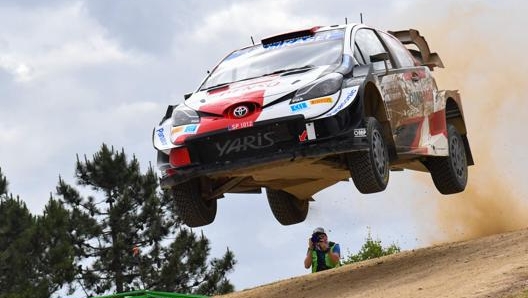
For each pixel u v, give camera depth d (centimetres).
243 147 1539
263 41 1766
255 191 1831
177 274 5628
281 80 1584
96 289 5741
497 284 1287
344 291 1570
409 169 1931
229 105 1555
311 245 2117
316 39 1709
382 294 1431
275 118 1516
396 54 1814
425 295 1336
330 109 1511
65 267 5506
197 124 1562
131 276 5784
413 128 1748
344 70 1583
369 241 2659
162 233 5884
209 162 1562
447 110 1998
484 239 1841
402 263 1759
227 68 1730
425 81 1861
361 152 1536
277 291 1773
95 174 5969
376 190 1560
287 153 1516
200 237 5766
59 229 5756
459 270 1496
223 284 5703
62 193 6022
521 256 1477
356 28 1736
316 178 1747
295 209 2006
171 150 1577
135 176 5997
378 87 1608
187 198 1669
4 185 7050
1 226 6234
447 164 1916
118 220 5856
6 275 5750
